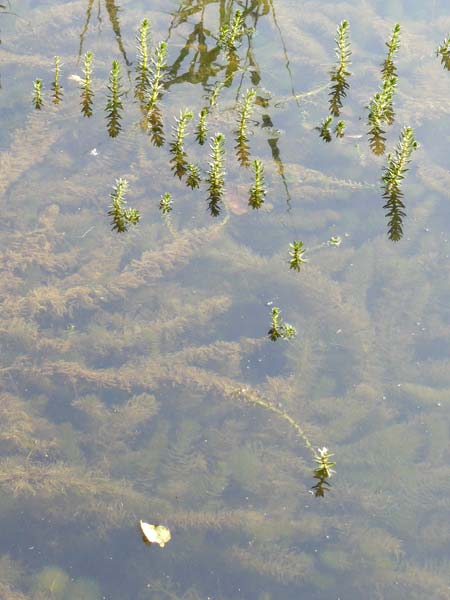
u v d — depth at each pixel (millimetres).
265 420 2414
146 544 2314
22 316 2455
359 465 2387
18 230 2553
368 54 2883
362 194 2629
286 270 2535
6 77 2764
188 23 2879
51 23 2871
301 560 2314
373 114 2715
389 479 2373
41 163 2650
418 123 2727
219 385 2424
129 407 2395
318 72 2807
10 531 2311
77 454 2355
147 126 2682
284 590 2303
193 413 2418
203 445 2391
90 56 2695
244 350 2469
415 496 2363
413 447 2400
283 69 2807
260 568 2305
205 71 2773
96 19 2893
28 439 2359
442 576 2303
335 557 2316
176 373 2430
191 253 2547
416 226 2592
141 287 2518
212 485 2352
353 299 2527
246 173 2625
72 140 2678
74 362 2422
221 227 2576
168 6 2928
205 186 2605
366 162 2658
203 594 2291
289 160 2662
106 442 2373
